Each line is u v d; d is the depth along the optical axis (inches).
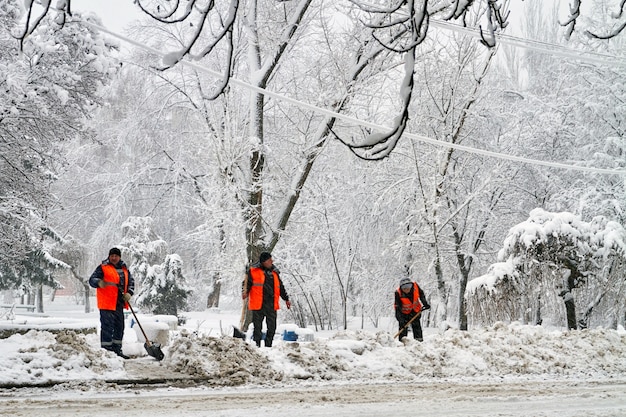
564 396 358.0
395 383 412.5
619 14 186.4
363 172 1036.5
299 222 947.3
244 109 863.7
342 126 845.2
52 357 378.6
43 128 655.1
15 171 663.1
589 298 824.3
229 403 312.0
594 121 1120.2
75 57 609.9
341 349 465.7
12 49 586.9
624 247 798.5
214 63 949.2
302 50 877.8
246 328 748.6
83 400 311.0
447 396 353.4
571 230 807.1
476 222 1021.8
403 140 964.6
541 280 813.9
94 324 643.5
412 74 139.3
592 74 1111.6
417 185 973.8
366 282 1136.8
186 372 402.6
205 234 894.4
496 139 1085.8
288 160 907.4
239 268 797.9
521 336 553.0
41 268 1396.4
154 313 1255.5
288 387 382.6
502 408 312.2
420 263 1096.2
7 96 575.5
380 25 149.0
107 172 1625.2
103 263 442.6
